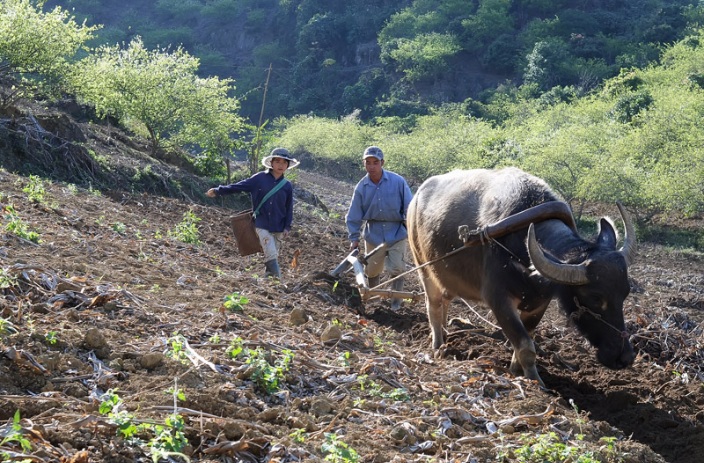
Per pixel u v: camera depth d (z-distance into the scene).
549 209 6.24
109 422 3.67
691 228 27.22
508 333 6.33
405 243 9.18
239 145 23.61
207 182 19.50
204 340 5.46
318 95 86.19
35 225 8.29
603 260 5.72
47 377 4.22
